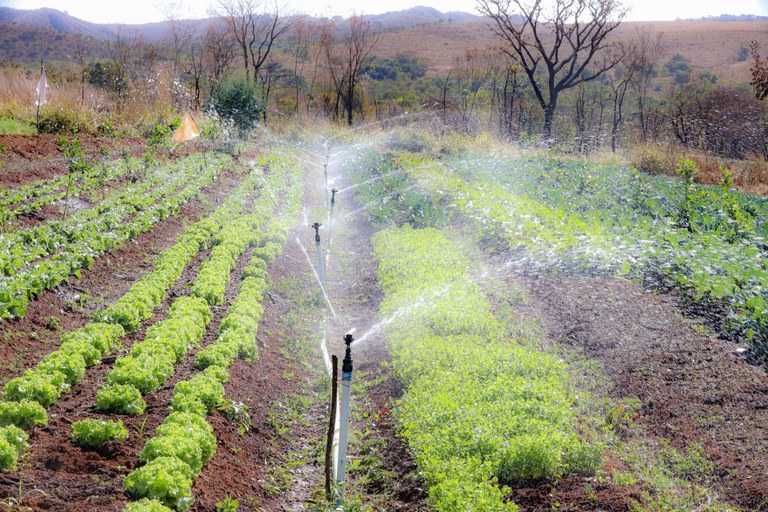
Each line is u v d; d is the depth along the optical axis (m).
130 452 7.10
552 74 43.38
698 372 9.61
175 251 14.60
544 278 14.00
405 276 14.47
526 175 25.80
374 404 9.72
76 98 29.09
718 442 7.91
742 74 71.62
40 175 19.34
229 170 26.80
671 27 120.12
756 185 26.31
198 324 10.91
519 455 7.34
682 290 12.62
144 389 8.60
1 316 9.73
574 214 18.22
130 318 10.66
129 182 20.58
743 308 11.31
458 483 6.93
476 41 109.81
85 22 127.94
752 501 6.74
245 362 10.27
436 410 8.38
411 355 10.20
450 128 41.34
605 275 13.87
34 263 12.44
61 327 10.49
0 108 26.36
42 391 7.75
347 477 8.08
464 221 19.48
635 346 10.57
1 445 6.34
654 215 19.06
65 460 6.74
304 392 10.26
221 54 55.00
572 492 6.99
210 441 7.43
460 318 11.54
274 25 57.94
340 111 56.16
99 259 13.73
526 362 9.66
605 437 8.05
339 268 16.89
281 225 18.53
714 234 16.19
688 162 21.56
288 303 13.84
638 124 47.41
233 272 14.70
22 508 5.73
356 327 13.05
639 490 6.93
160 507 5.91
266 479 7.85
